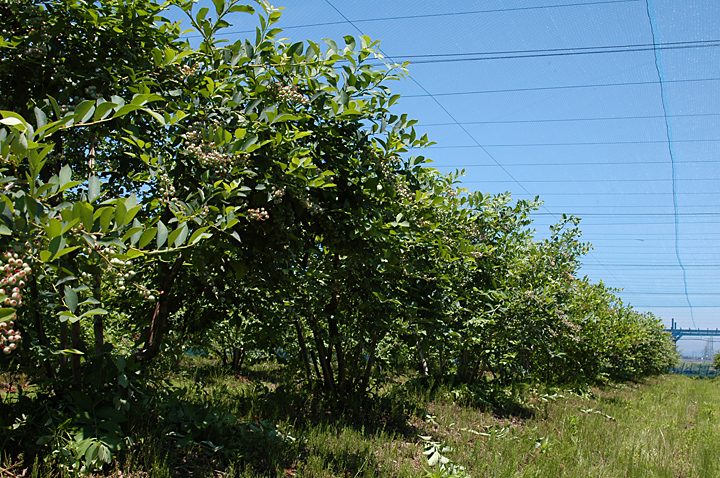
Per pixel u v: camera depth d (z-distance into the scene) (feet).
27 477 9.48
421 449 16.92
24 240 6.69
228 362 34.06
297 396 20.58
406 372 37.96
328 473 13.00
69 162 12.94
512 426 22.44
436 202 18.11
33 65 11.38
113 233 7.85
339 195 15.93
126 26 12.27
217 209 10.75
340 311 21.90
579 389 38.75
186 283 15.24
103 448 10.18
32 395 13.98
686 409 37.58
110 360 12.39
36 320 12.49
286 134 12.57
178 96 12.64
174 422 13.39
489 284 29.27
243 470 12.30
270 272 14.75
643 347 67.21
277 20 12.77
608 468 17.29
